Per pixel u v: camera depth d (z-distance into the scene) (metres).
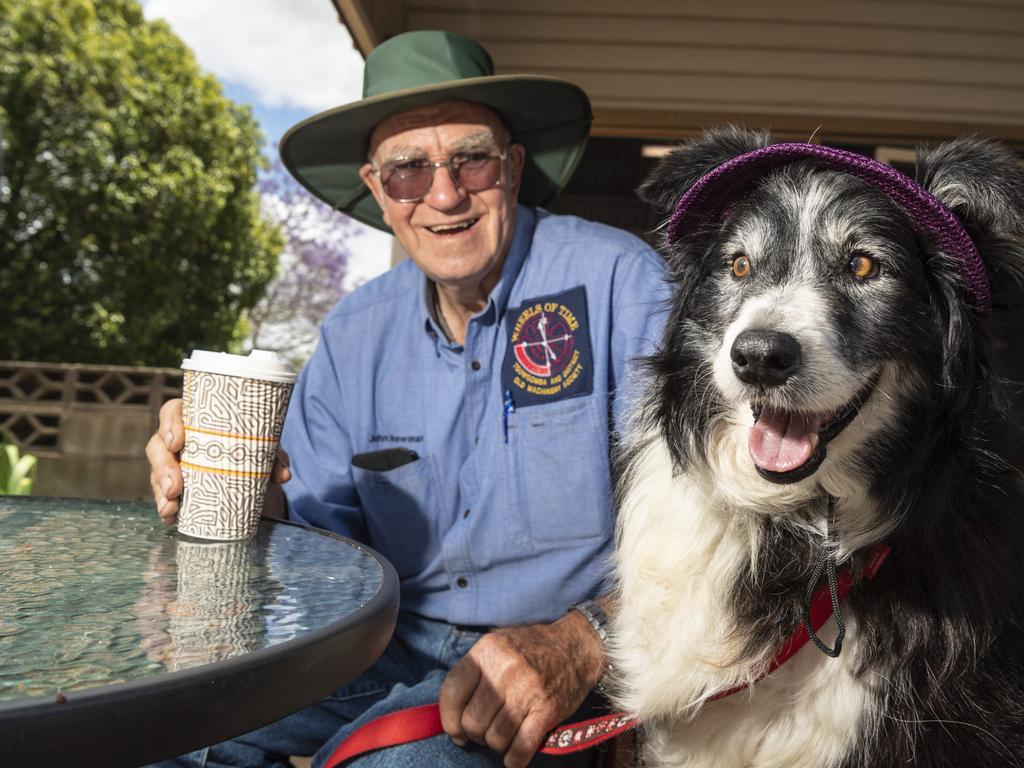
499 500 2.05
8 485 4.64
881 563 1.62
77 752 0.71
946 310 1.65
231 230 17.27
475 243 2.11
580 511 2.02
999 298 1.68
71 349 14.98
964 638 1.55
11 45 14.76
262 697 0.85
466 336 2.12
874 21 6.02
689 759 1.76
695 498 1.74
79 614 1.04
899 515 1.61
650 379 1.91
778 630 1.61
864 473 1.62
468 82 2.11
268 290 27.55
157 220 15.70
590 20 6.05
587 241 2.19
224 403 1.47
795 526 1.66
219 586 1.21
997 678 1.58
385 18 5.30
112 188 15.13
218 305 17.11
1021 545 1.71
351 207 2.76
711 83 6.08
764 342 1.53
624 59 6.07
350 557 1.43
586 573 2.03
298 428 2.25
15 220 14.88
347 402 2.23
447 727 1.63
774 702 1.66
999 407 1.74
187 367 1.49
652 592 1.75
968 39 6.02
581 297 2.11
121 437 10.80
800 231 1.71
